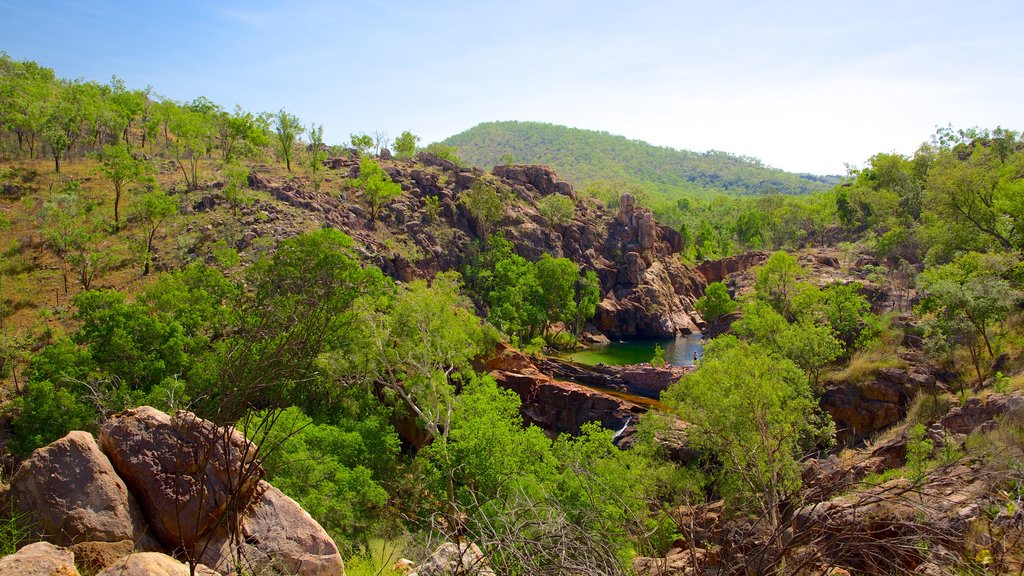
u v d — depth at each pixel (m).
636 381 54.97
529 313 76.38
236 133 80.31
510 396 32.59
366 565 8.81
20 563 4.97
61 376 27.77
